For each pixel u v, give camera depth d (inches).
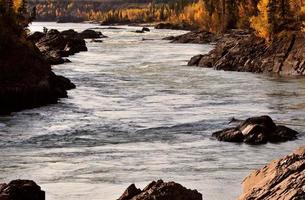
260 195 896.9
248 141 1644.9
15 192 975.0
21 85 2272.4
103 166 1368.1
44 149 1576.0
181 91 2706.7
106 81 3053.6
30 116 2108.8
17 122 1988.2
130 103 2363.4
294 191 860.6
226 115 2080.5
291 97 2519.7
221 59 3735.2
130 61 4163.4
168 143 1640.0
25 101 2268.7
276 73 3491.6
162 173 1300.4
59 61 3956.7
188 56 4569.4
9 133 1793.8
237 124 1895.9
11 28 2581.2
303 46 3538.4
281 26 3705.7
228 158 1456.7
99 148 1578.5
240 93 2647.6
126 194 940.6
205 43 6067.9
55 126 1907.0
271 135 1670.8
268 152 1530.5
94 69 3634.4
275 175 938.7
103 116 2074.3
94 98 2497.5
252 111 2169.0
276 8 3720.5
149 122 1951.3
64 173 1302.9
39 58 2588.6
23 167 1362.0
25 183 1013.8
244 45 3757.4
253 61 3624.5
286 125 1888.5
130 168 1347.2
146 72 3491.6
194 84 2960.1
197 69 3698.3
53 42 4926.2
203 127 1862.7
